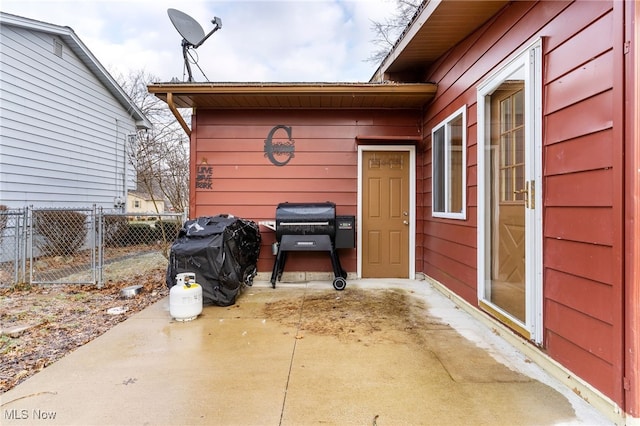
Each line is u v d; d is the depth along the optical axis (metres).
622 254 1.73
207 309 3.83
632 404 1.68
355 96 4.73
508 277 2.89
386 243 5.38
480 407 1.94
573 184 2.08
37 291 4.71
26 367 2.45
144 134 12.99
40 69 7.43
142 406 1.95
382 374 2.33
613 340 1.78
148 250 8.88
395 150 5.34
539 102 2.39
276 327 3.25
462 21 3.30
